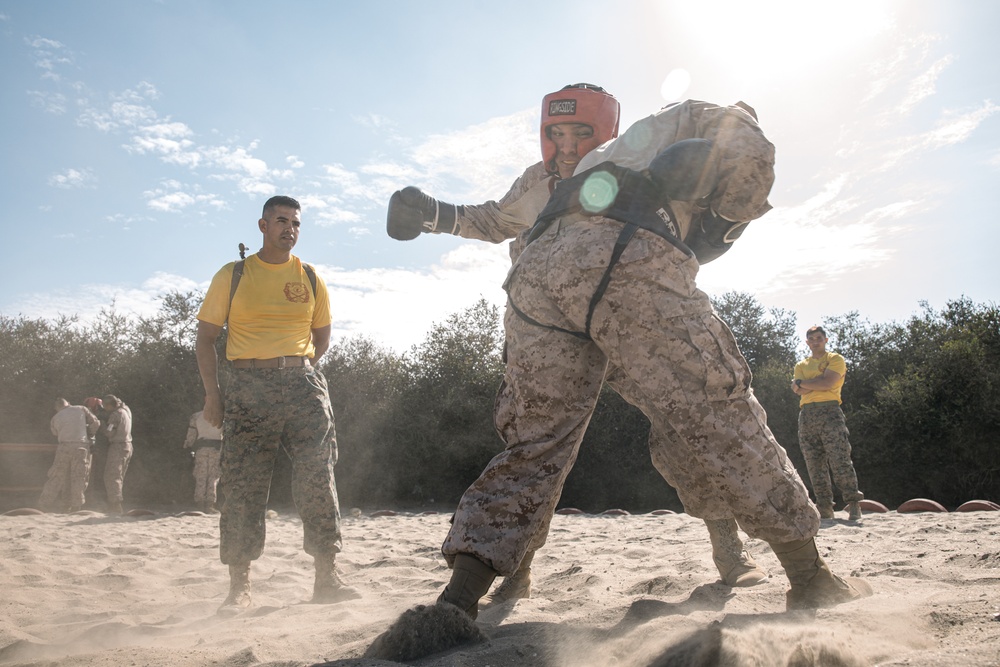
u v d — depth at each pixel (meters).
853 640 1.73
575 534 6.81
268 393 3.67
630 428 19.34
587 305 2.18
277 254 3.84
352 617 2.94
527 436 2.26
